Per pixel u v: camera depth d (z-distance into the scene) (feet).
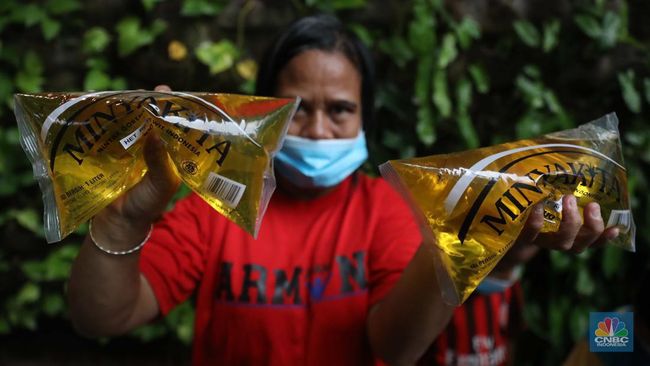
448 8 8.08
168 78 8.06
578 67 8.25
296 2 8.02
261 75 4.29
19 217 8.16
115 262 3.26
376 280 3.87
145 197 3.09
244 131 2.85
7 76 8.16
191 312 8.27
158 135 2.87
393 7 8.04
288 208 4.09
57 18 8.14
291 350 3.80
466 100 8.07
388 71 8.07
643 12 8.52
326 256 3.93
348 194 4.20
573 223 2.81
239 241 3.94
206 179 2.83
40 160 2.89
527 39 8.04
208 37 8.01
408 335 3.35
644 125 8.29
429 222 2.85
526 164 2.88
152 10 8.02
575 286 8.39
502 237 2.77
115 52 8.16
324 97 4.06
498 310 5.00
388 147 8.10
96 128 2.86
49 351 8.71
